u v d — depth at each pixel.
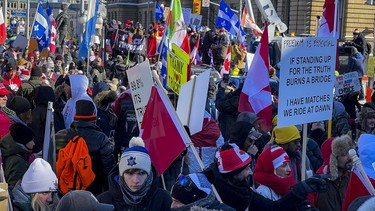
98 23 29.09
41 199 6.93
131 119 11.32
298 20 51.69
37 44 26.98
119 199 6.29
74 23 54.69
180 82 10.03
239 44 25.78
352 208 4.84
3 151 8.23
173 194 5.89
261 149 9.89
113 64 24.50
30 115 10.98
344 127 12.33
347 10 48.75
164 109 7.87
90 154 8.73
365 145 7.57
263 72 9.25
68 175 8.53
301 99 8.09
